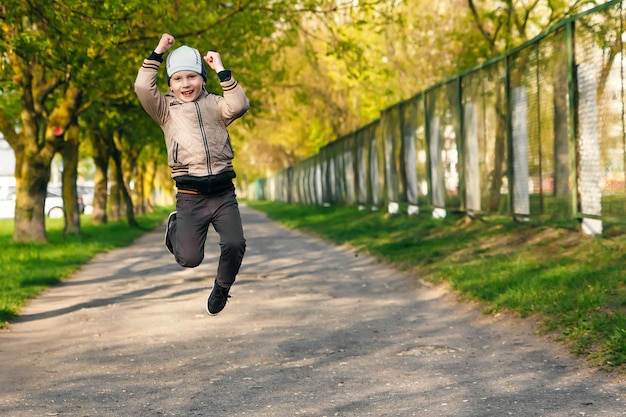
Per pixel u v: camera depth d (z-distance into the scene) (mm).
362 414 5906
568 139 13289
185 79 5594
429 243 17031
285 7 20656
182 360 8008
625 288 9180
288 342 8758
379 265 16078
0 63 17141
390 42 30859
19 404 6457
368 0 20750
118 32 15555
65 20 15320
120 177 36438
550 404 5945
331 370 7387
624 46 11312
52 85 23641
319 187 49781
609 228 12672
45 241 23859
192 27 19750
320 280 14227
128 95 23656
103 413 6152
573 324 8289
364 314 10492
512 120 15719
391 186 27547
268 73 27203
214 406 6273
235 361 7891
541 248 13477
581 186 12930
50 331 9867
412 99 23875
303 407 6160
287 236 27594
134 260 19594
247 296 12328
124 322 10320
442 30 28516
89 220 45281
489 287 10859
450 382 6758
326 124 50156
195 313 10828
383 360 7742
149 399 6535
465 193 18984
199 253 5684
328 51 21938
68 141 28453
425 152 22359
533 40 14492
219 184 5648
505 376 6871
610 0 11750
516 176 15672
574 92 12945
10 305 11336
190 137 5598
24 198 23734
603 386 6344
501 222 17953
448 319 9867
